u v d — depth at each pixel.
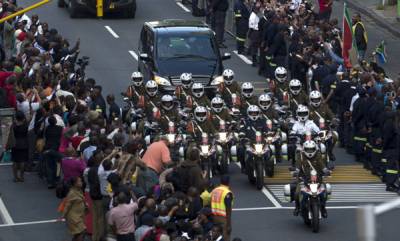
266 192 66.38
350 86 78.56
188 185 53.19
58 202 64.50
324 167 58.16
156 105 76.06
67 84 73.62
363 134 74.00
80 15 133.00
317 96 72.00
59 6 139.12
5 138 73.88
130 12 132.62
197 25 98.19
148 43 97.00
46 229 58.69
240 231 57.66
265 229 58.12
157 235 46.47
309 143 57.53
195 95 75.69
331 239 56.03
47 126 66.50
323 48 95.31
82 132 63.66
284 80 78.19
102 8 130.12
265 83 103.25
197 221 47.31
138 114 75.50
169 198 47.81
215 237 44.94
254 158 66.62
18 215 61.62
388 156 66.50
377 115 70.25
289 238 56.22
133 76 78.38
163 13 137.12
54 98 69.19
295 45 97.12
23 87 73.62
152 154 59.50
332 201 64.69
